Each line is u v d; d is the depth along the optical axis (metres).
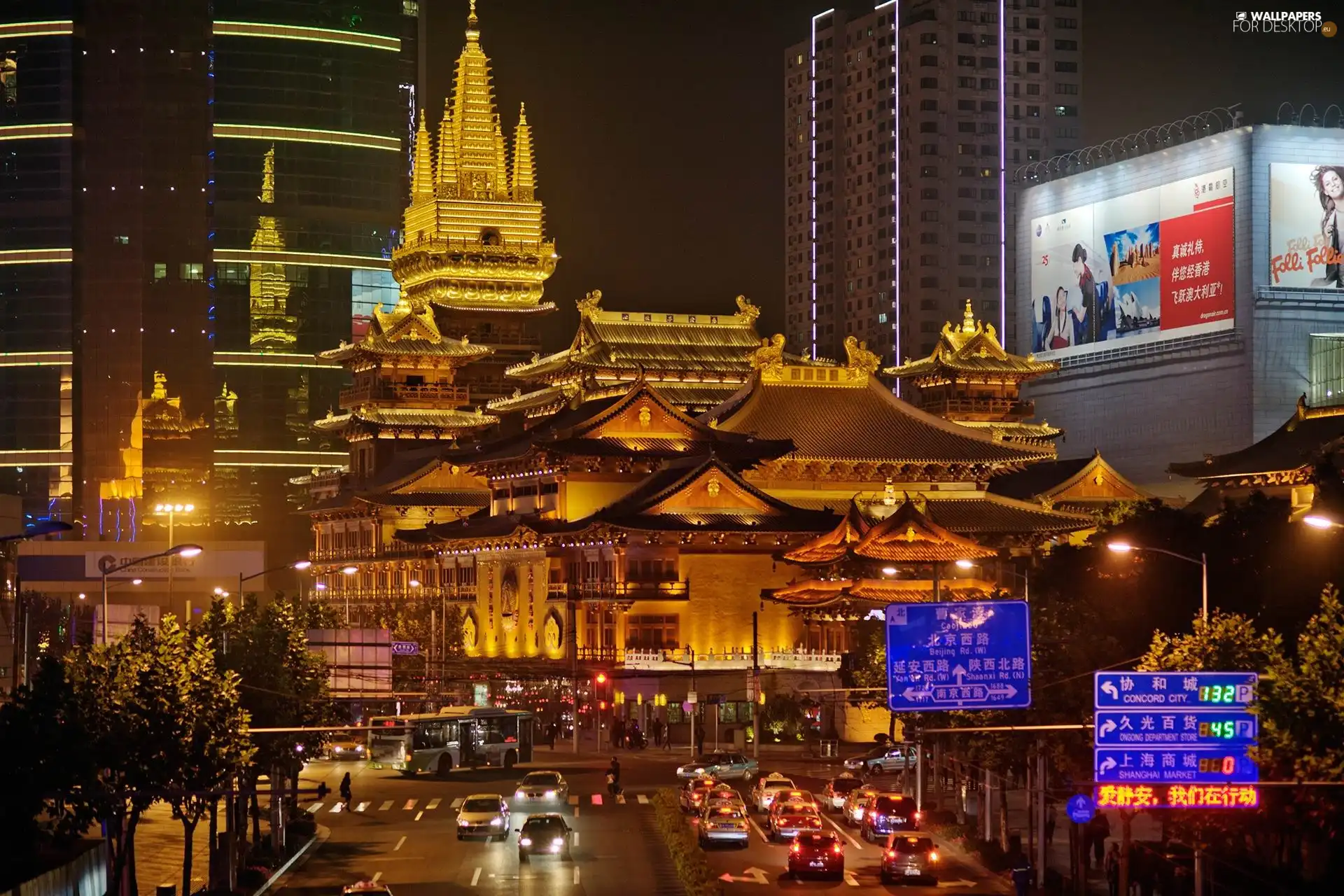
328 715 105.12
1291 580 87.50
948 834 102.56
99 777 76.50
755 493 174.38
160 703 75.12
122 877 81.69
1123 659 86.12
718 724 158.12
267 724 93.19
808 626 172.88
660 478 176.38
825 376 197.62
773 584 174.75
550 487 186.75
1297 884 72.56
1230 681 62.94
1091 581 91.75
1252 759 62.72
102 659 78.19
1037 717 86.50
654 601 170.38
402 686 168.50
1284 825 68.75
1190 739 62.88
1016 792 128.88
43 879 69.94
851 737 160.50
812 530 173.62
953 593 154.12
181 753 75.12
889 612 73.19
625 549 170.75
